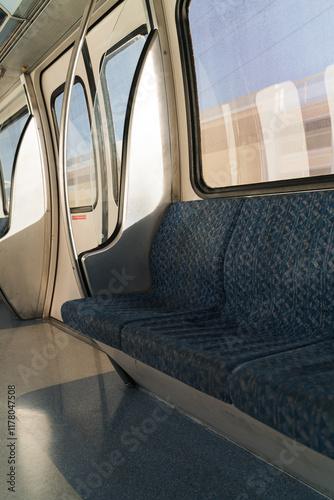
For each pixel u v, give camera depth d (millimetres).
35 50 4480
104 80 3180
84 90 4391
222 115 3047
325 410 1306
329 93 2383
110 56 3170
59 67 4645
